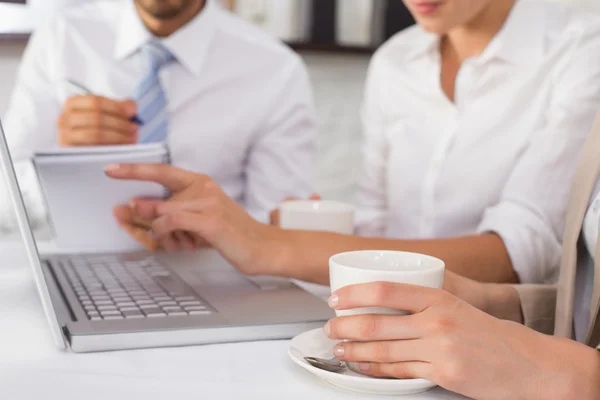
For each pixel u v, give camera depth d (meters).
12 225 1.55
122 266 0.98
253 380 0.59
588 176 0.80
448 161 1.46
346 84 2.86
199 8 1.85
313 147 1.96
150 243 1.11
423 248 0.98
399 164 1.57
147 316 0.72
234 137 1.86
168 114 1.81
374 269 0.64
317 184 2.90
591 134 0.83
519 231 1.03
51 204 1.04
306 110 1.92
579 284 0.84
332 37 2.75
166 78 1.81
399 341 0.57
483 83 1.41
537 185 1.08
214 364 0.63
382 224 1.64
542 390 0.56
